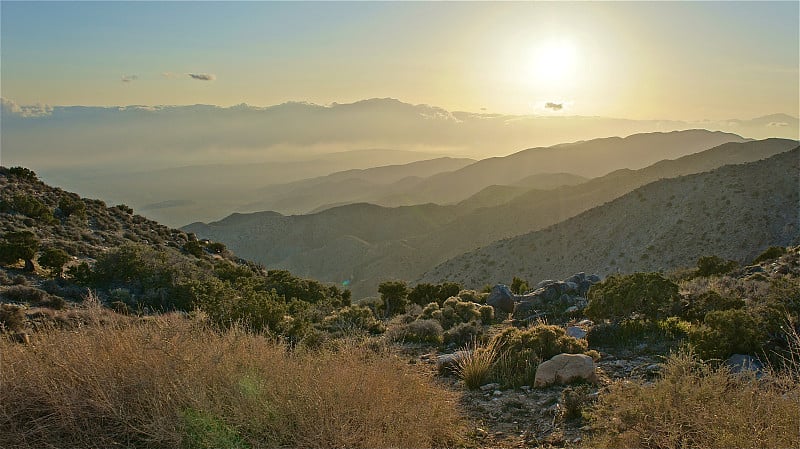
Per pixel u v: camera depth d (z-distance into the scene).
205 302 11.84
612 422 5.29
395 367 6.41
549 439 5.83
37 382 5.22
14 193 36.59
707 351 8.10
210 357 5.70
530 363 8.74
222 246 45.56
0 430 4.86
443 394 6.76
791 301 9.87
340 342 8.95
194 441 4.80
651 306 11.59
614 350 10.20
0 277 20.61
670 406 4.99
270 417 5.02
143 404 5.12
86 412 5.06
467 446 5.68
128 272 23.86
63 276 23.69
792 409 4.64
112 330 6.01
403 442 4.97
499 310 18.61
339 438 4.77
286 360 6.07
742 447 4.35
